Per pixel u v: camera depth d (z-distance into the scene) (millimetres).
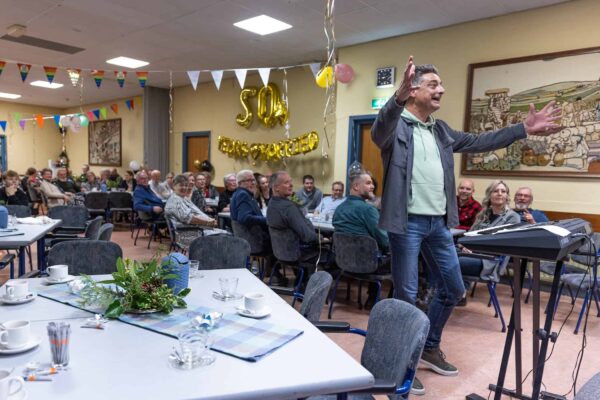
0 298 1526
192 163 9555
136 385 946
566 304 3842
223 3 4645
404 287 2117
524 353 2738
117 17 5184
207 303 1589
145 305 1411
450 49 5074
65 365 1035
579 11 4176
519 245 1509
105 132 11883
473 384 2316
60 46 6465
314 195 6145
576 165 4223
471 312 3572
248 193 4016
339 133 6246
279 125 7660
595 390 1022
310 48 6234
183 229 4086
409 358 1190
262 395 937
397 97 1769
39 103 12539
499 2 4320
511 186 4652
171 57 6926
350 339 2926
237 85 8391
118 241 6480
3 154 12281
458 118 5023
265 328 1333
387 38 5629
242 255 2561
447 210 2156
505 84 4629
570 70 4215
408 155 2045
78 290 1635
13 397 869
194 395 905
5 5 4879
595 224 4125
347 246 3256
